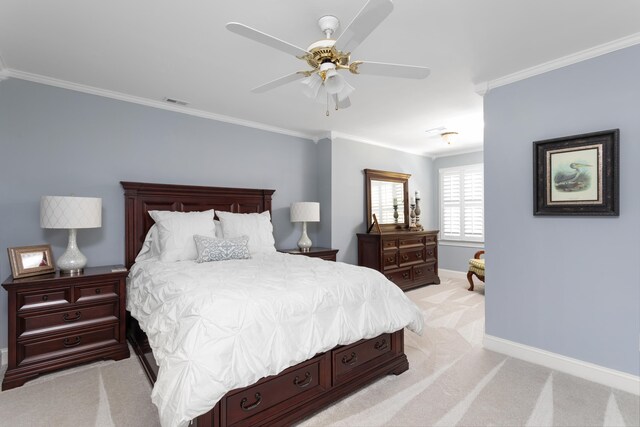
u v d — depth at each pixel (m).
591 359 2.32
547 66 2.54
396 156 5.76
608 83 2.26
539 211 2.57
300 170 4.76
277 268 2.51
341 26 2.03
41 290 2.38
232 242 3.09
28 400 2.06
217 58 2.48
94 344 2.57
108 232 3.14
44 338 2.37
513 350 2.71
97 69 2.67
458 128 4.55
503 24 2.04
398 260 5.00
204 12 1.91
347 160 4.94
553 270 2.51
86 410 1.95
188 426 1.53
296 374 1.84
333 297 2.05
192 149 3.71
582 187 2.35
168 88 3.07
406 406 1.99
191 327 1.57
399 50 2.37
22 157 2.72
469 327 3.40
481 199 5.83
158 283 2.24
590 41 2.24
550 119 2.53
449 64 2.58
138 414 1.91
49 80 2.82
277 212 4.50
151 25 2.04
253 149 4.25
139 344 2.65
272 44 1.64
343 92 1.95
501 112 2.82
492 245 2.87
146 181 3.38
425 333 3.23
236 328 1.62
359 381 2.14
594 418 1.86
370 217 5.16
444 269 6.37
